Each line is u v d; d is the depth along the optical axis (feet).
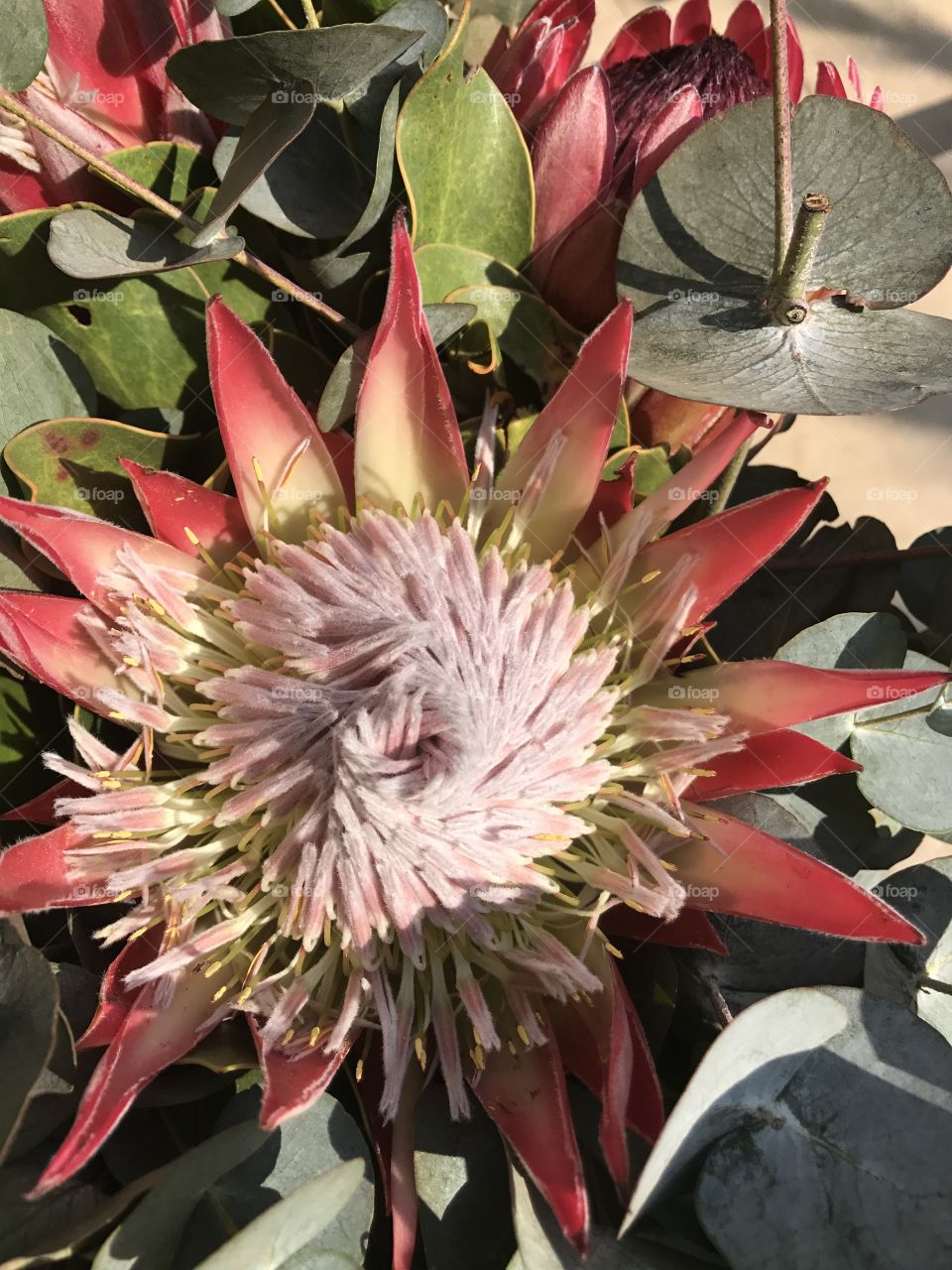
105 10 0.71
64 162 0.72
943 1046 0.64
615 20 1.34
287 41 0.65
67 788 0.66
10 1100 0.56
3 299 0.73
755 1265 0.60
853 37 1.51
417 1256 0.66
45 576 0.72
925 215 0.72
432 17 0.76
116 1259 0.55
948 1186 0.63
